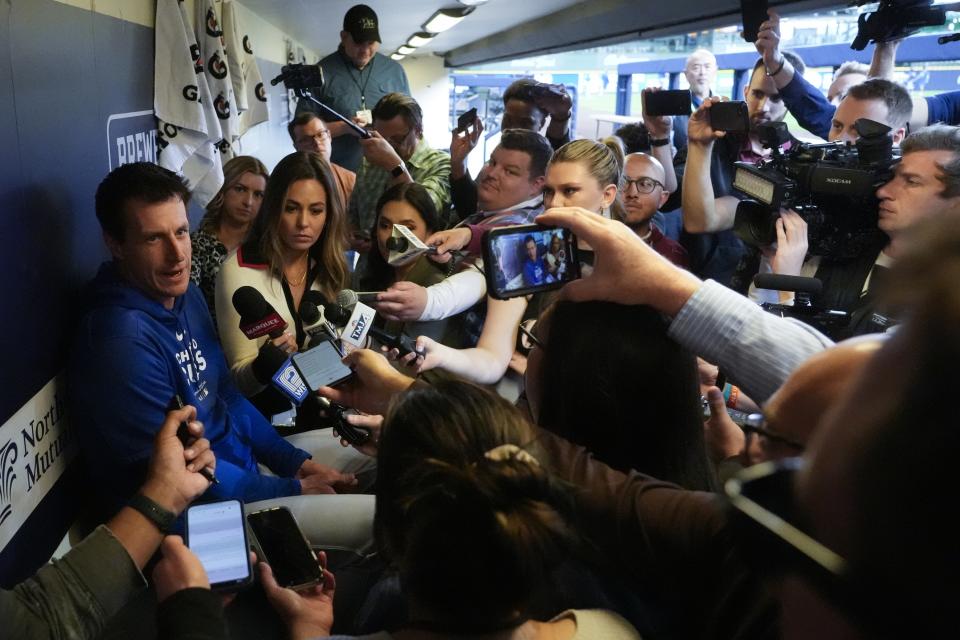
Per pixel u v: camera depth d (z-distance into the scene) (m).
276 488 1.97
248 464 2.10
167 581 1.10
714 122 2.67
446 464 0.81
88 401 1.73
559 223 1.11
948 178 1.77
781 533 0.44
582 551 0.93
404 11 7.84
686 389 1.12
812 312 1.90
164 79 3.16
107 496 1.82
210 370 2.08
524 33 9.09
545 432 1.06
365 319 1.92
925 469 0.35
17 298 1.69
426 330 2.33
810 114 3.27
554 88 3.77
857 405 0.40
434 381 0.94
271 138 7.73
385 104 3.86
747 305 1.04
